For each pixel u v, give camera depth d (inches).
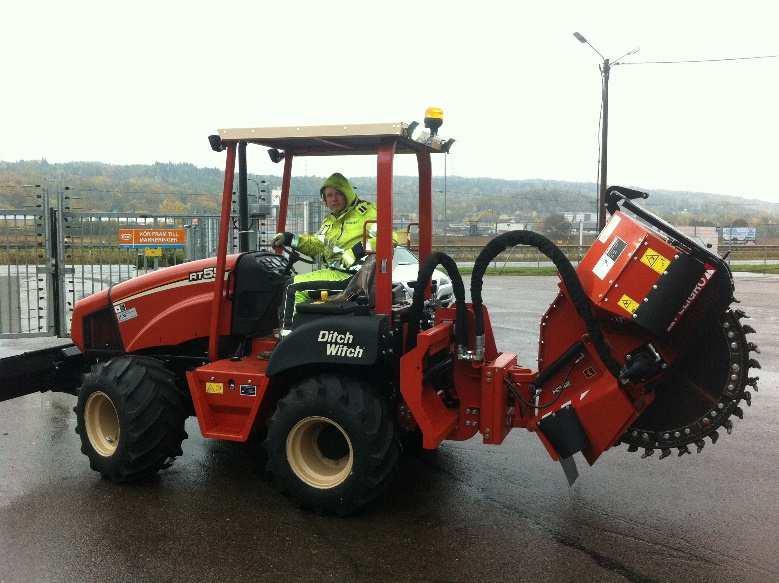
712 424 166.4
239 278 205.3
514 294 761.6
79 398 200.1
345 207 199.9
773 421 264.4
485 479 203.0
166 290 213.5
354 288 183.0
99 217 409.1
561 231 1425.9
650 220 173.2
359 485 170.4
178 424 198.2
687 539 164.4
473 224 1444.4
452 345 191.9
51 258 402.9
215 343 199.8
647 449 173.2
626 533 167.5
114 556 153.9
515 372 185.9
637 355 164.6
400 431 196.2
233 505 183.0
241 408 188.1
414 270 454.0
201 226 426.0
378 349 170.9
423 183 210.1
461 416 188.5
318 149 215.3
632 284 161.9
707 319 162.9
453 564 151.7
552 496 190.4
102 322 227.6
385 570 149.0
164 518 174.1
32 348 381.1
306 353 175.2
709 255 161.0
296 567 149.9
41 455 219.8
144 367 197.5
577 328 175.9
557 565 151.6
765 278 1090.7
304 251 203.3
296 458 177.8
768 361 382.3
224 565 150.5
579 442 169.9
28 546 158.2
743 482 201.3
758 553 157.6
